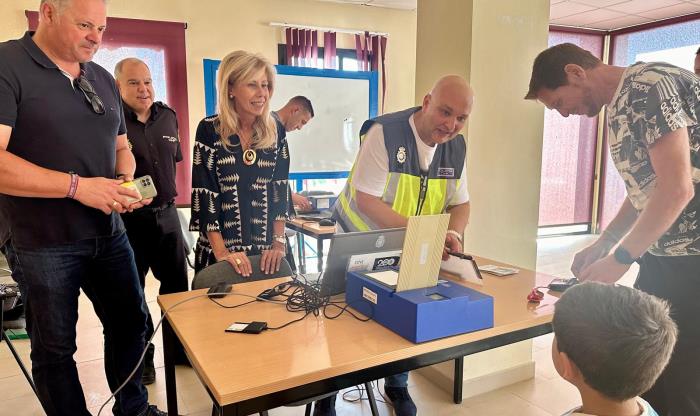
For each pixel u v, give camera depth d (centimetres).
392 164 201
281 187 231
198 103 502
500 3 233
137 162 257
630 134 151
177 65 487
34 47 148
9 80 142
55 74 152
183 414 229
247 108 207
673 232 152
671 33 595
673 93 138
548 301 165
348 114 532
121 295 185
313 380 114
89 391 251
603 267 153
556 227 696
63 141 154
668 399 154
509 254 256
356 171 207
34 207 152
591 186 707
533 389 258
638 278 168
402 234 168
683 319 151
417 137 203
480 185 241
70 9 144
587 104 164
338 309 156
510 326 143
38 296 157
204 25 494
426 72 255
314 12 541
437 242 140
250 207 220
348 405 240
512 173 250
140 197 162
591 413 90
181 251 277
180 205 500
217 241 213
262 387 108
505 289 178
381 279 150
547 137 663
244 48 513
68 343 166
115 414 198
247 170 217
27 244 154
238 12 506
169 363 160
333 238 157
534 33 245
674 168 138
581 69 157
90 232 164
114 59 462
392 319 137
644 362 83
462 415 233
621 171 160
